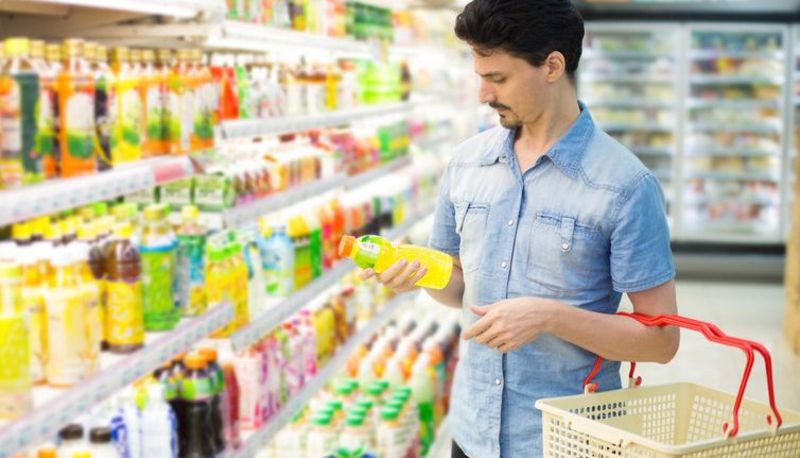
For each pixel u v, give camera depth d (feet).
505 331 6.87
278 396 10.99
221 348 10.32
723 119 33.83
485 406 7.66
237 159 11.50
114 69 8.27
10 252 6.80
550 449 6.88
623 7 31.89
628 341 7.06
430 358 15.55
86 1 7.88
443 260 7.75
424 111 23.38
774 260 30.55
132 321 7.75
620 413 7.36
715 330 6.65
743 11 31.50
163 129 8.93
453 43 23.76
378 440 12.98
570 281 7.34
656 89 33.88
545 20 6.89
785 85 31.96
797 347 21.52
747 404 7.17
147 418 8.15
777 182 34.24
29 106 6.70
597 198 7.18
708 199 34.30
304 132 14.20
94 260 7.62
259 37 10.30
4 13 9.62
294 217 12.17
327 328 13.05
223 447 9.20
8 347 6.17
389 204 16.89
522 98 7.04
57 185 6.79
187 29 9.32
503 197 7.53
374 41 15.44
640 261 7.13
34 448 7.11
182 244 8.85
